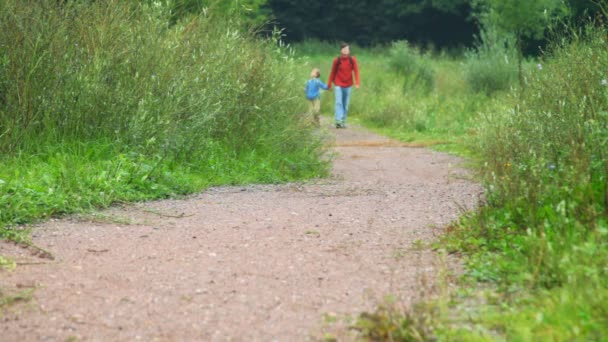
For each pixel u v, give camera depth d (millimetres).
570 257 5578
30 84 11000
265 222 8367
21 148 10758
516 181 7715
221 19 15742
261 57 14930
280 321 5090
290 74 15852
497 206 7727
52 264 6484
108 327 4980
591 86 9328
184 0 16031
